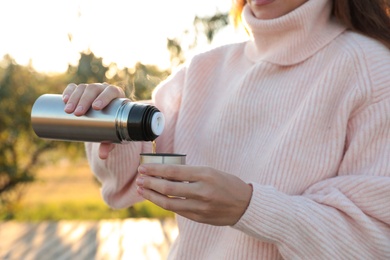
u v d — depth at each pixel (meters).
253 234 1.07
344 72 1.23
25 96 7.61
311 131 1.21
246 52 1.44
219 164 1.34
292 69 1.30
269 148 1.25
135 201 1.51
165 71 4.98
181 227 1.36
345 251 1.13
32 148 8.00
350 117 1.23
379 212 1.15
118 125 1.15
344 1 1.30
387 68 1.22
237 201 1.03
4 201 8.07
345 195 1.17
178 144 1.44
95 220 7.05
